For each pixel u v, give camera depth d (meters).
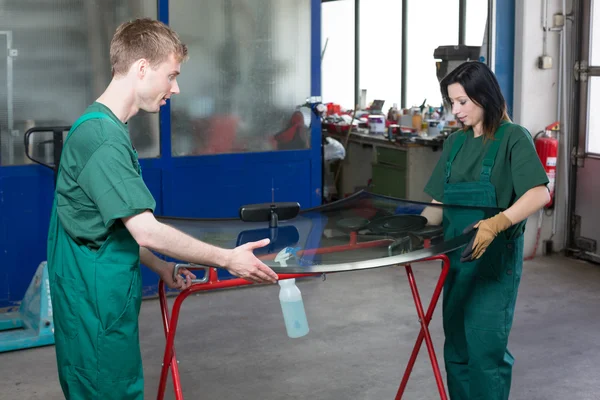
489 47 5.26
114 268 1.97
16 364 3.61
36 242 4.31
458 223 2.46
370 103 8.93
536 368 3.52
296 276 2.10
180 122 4.59
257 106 4.77
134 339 2.03
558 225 5.50
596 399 3.19
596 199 5.27
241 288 4.79
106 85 4.39
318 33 4.84
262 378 3.43
